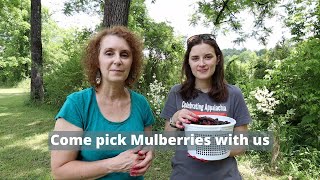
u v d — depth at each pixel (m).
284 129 4.53
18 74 26.45
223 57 1.89
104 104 1.50
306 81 4.93
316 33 5.99
